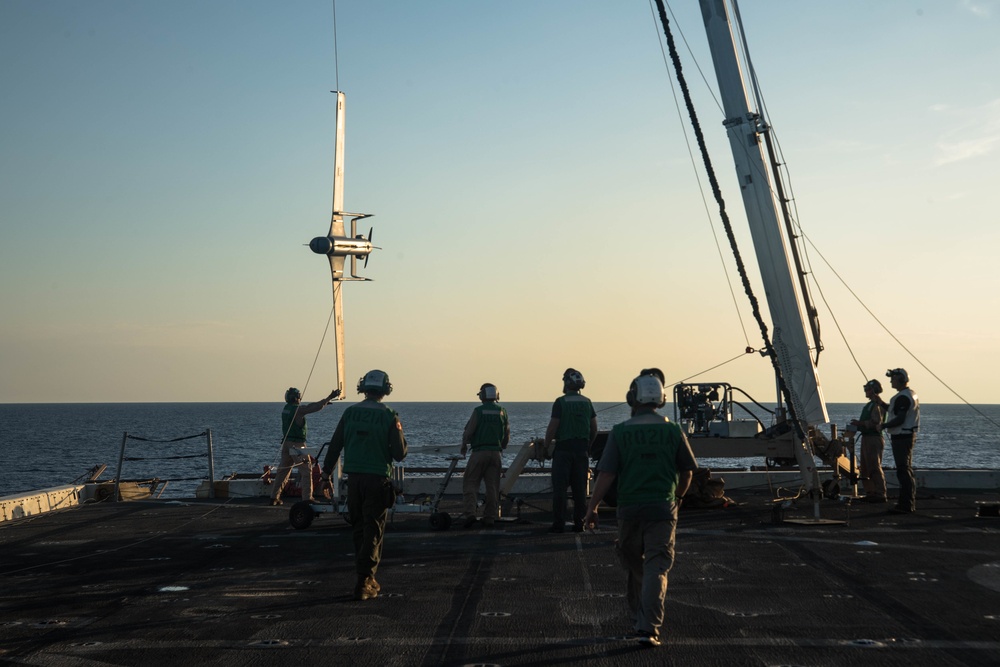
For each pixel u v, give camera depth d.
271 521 12.62
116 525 12.23
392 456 7.54
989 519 11.85
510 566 8.74
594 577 8.16
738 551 9.38
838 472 14.31
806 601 7.02
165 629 6.32
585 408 11.37
